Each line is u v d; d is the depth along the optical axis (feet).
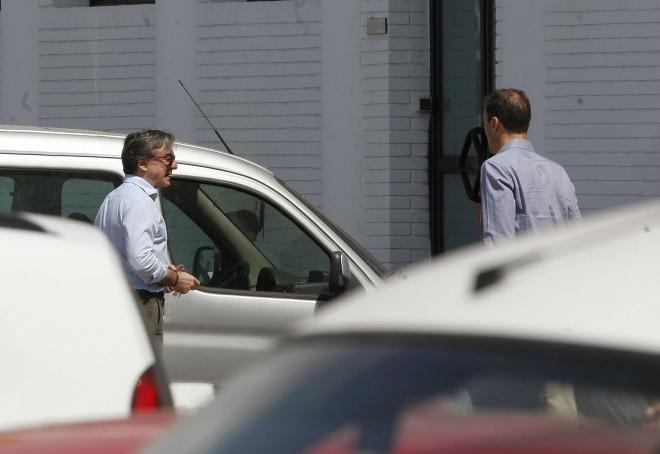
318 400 25.27
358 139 131.13
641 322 22.89
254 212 74.13
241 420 26.27
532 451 22.85
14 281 40.09
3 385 39.50
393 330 24.93
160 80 140.56
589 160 115.85
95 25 143.64
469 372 23.72
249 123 136.46
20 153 71.67
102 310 40.78
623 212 27.99
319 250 73.61
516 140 73.00
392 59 129.39
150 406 40.73
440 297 25.20
